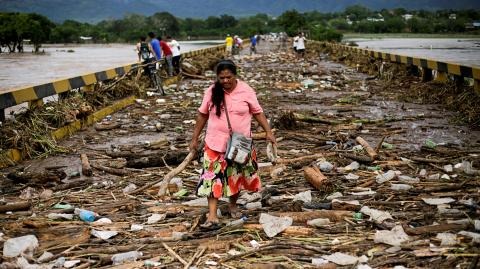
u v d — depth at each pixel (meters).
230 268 4.37
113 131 11.06
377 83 19.56
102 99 13.73
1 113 9.30
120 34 181.62
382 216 5.32
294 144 9.30
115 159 8.55
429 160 7.66
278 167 7.53
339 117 12.03
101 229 5.36
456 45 72.88
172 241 4.98
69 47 122.56
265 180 7.10
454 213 5.43
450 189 6.31
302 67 28.70
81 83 13.05
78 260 4.59
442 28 183.50
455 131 10.25
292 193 6.50
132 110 14.05
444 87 14.91
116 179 7.45
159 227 5.43
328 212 5.46
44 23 100.69
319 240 4.90
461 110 12.09
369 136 9.85
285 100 15.12
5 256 4.65
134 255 4.62
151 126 11.48
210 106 5.24
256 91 17.55
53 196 6.63
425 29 185.25
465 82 14.73
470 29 179.75
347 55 32.56
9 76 30.23
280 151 8.66
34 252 4.79
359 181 6.84
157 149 9.17
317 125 10.85
